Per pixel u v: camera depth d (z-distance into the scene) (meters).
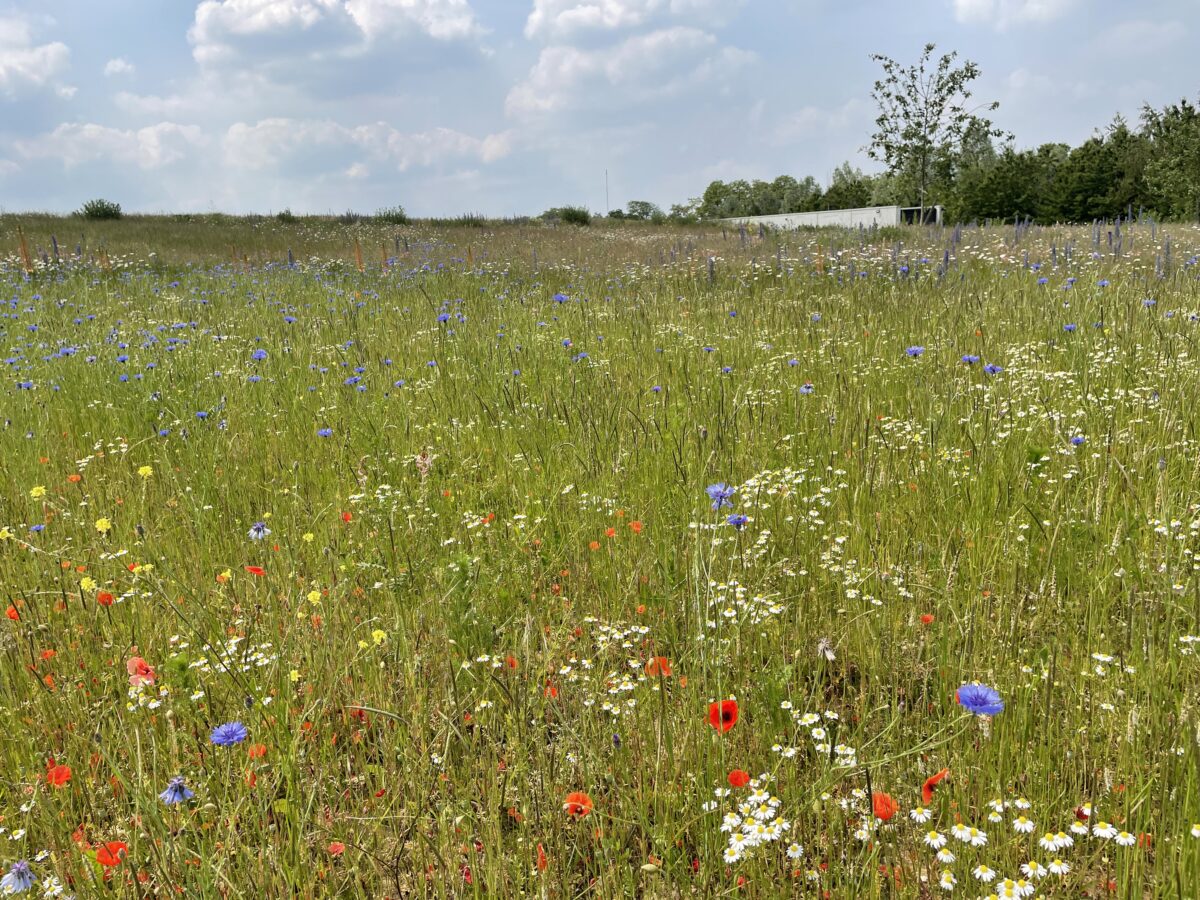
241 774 2.18
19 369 6.73
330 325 8.91
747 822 1.84
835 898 1.81
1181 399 4.20
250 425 5.32
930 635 2.69
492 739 2.27
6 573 3.34
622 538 3.44
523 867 1.96
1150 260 10.73
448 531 3.64
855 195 72.62
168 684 2.55
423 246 20.72
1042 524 3.22
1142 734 2.07
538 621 2.79
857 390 5.09
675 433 4.49
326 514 3.81
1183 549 2.88
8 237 20.81
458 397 5.70
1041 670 2.37
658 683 2.49
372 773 2.36
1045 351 5.77
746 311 8.82
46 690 2.64
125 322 9.40
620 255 17.28
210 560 3.46
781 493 3.55
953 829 1.71
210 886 1.77
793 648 2.76
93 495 4.12
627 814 2.08
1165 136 32.59
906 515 3.46
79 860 1.96
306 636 2.79
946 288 9.46
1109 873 1.85
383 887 1.96
